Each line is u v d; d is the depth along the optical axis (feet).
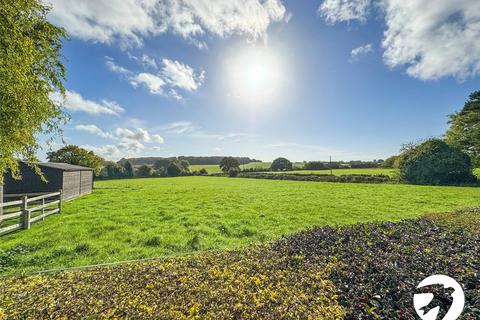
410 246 23.35
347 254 21.97
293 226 40.06
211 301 15.03
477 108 145.48
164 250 28.22
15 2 23.04
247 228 38.04
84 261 24.79
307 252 23.13
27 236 32.99
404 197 75.61
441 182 117.60
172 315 13.65
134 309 14.35
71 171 76.18
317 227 32.68
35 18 26.50
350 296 15.28
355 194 85.35
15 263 24.35
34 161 33.63
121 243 30.42
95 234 34.06
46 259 25.53
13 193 67.77
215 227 38.91
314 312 13.88
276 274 18.75
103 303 15.05
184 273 19.19
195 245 29.96
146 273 19.45
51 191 69.46
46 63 29.27
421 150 128.77
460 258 19.85
